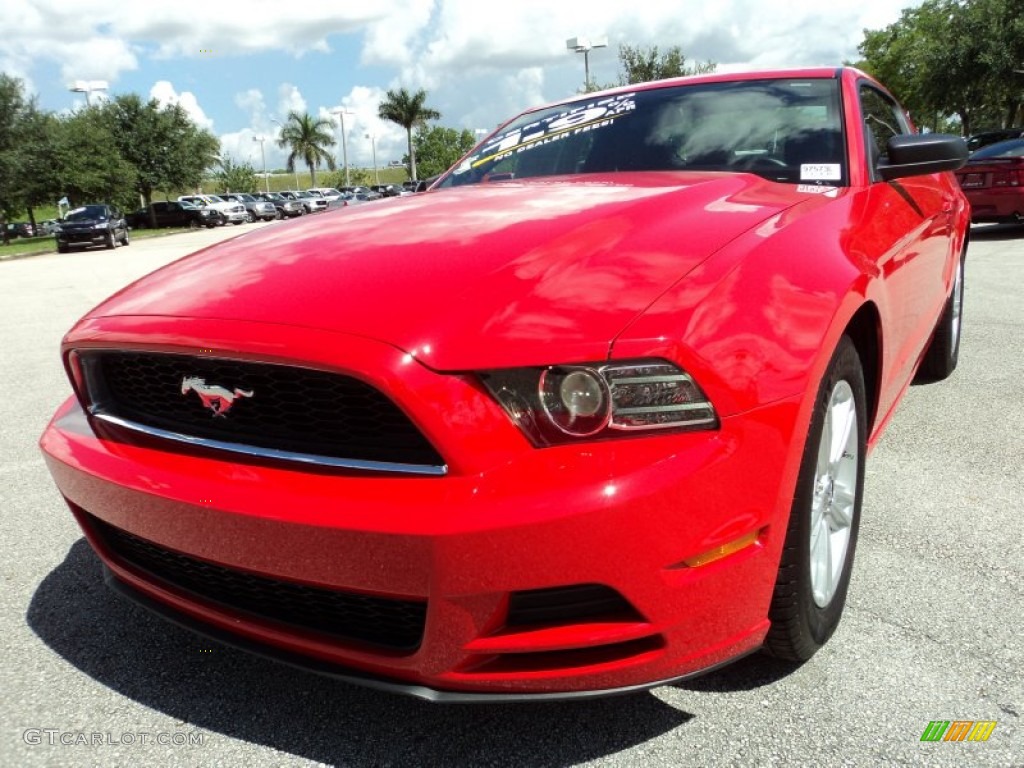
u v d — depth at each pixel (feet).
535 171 9.96
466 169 10.77
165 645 7.32
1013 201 33.88
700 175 8.43
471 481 4.83
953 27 95.81
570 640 4.94
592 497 4.69
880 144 10.21
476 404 4.89
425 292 5.39
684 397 4.93
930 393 13.46
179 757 5.86
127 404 6.44
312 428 5.38
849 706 5.97
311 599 5.58
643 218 6.49
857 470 7.03
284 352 5.18
